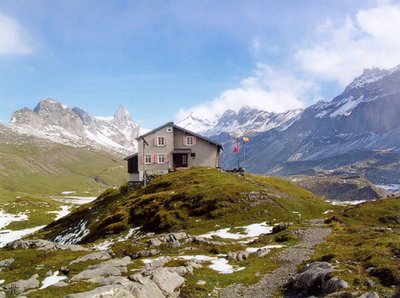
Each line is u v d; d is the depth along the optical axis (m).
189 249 50.72
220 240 56.56
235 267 41.47
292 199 87.19
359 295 27.58
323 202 104.44
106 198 114.19
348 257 37.44
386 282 29.91
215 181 91.94
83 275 37.06
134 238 70.81
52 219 166.62
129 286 30.25
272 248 48.81
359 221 65.56
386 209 70.19
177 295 33.03
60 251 54.28
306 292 31.58
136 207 84.81
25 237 111.94
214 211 74.31
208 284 35.19
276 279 36.06
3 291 36.25
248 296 32.41
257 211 74.50
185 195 82.25
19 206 199.75
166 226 72.00
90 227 91.25
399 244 39.00
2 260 52.00
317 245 47.84
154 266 40.34
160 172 118.69
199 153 120.00
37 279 39.56
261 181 108.81
